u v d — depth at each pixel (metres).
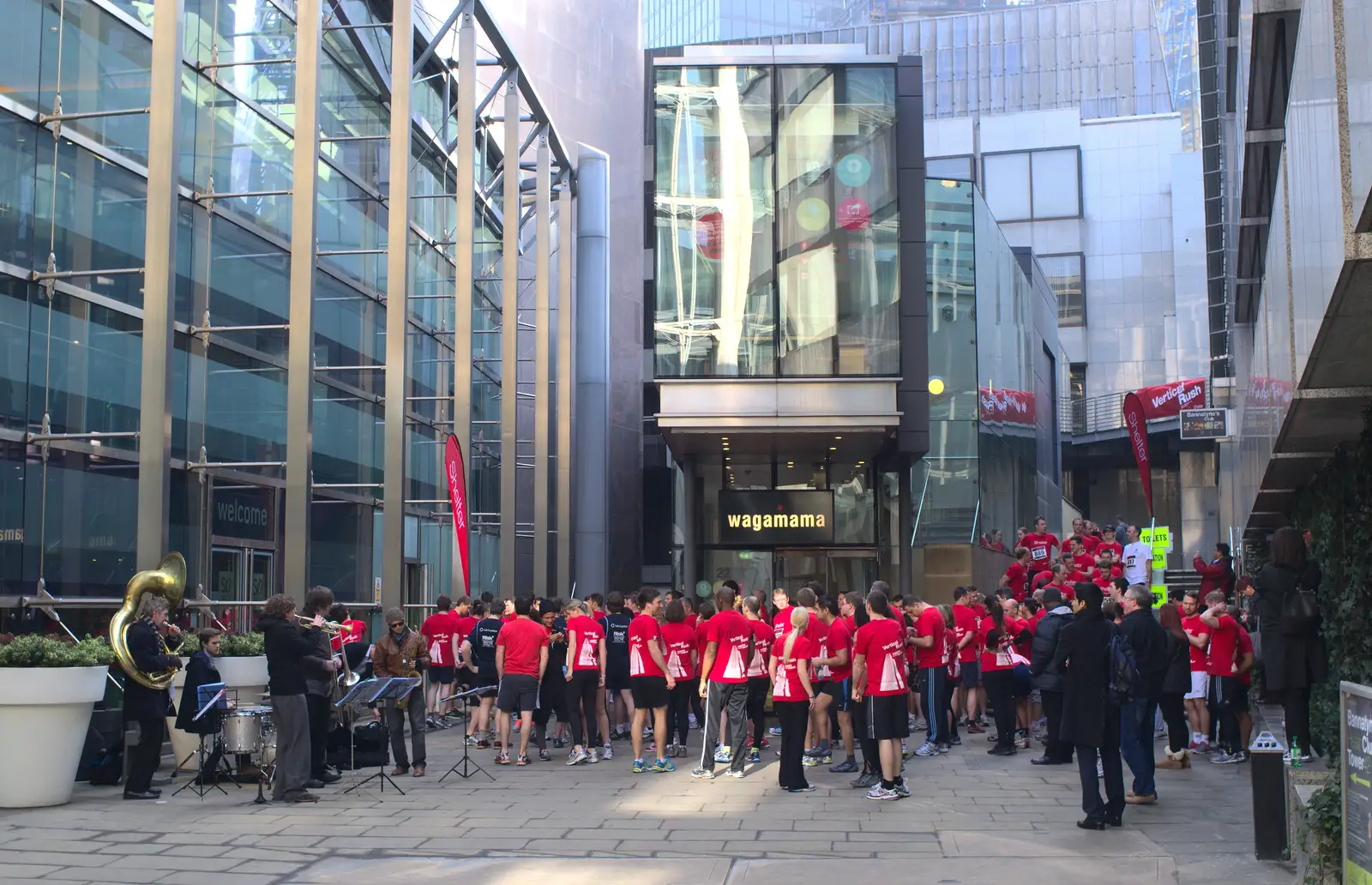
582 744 14.73
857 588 24.50
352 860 8.65
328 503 21.30
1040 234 62.06
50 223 14.89
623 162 39.66
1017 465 33.97
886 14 88.88
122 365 16.19
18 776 10.84
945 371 30.09
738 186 22.39
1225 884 7.70
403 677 13.41
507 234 25.98
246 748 11.91
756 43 80.38
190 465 16.78
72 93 15.37
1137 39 74.31
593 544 33.38
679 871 8.23
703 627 16.30
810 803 11.46
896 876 8.02
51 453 14.74
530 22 36.47
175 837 9.52
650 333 22.95
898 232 22.30
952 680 16.83
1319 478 11.87
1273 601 11.48
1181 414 25.86
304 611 15.57
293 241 16.67
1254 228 20.23
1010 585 20.83
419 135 25.33
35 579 14.39
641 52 41.06
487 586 31.16
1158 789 12.02
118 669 13.00
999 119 63.03
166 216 13.96
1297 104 8.27
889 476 25.94
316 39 16.91
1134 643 11.20
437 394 26.73
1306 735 11.41
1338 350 7.93
